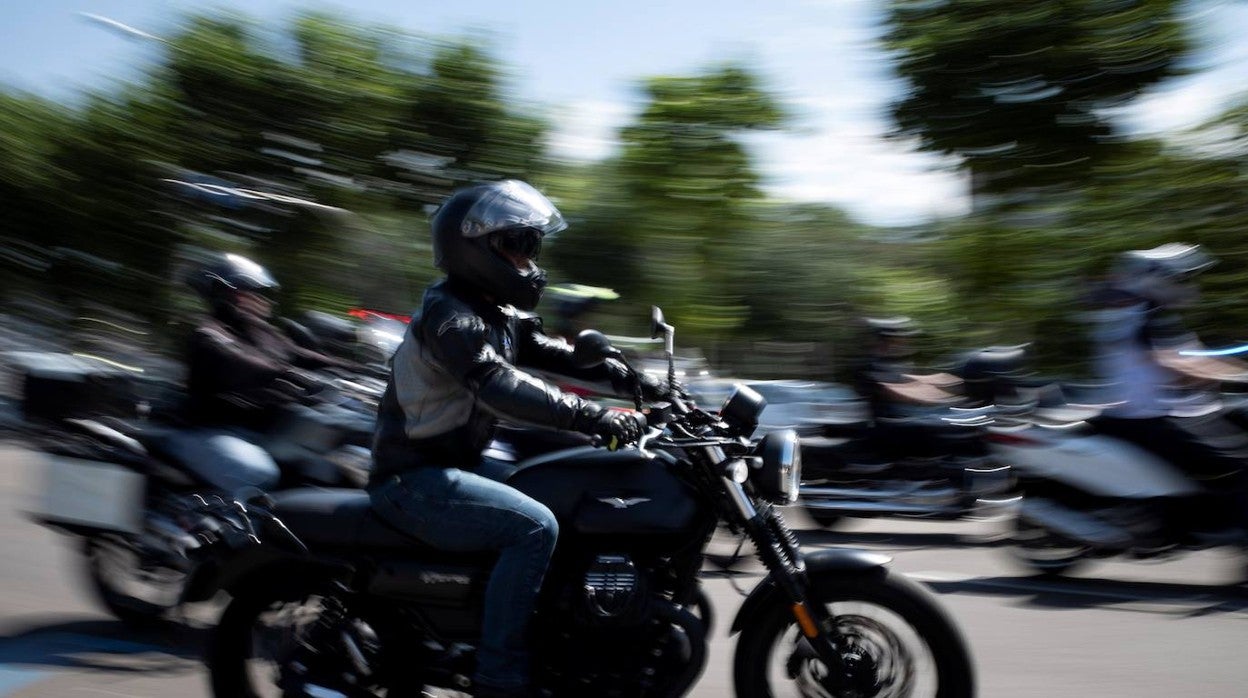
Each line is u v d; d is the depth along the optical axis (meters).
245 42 32.75
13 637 5.40
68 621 5.69
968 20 24.36
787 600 3.66
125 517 5.42
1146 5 23.31
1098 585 6.79
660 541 3.70
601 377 4.07
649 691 3.63
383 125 32.19
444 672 3.80
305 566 3.90
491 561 3.76
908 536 9.07
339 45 32.75
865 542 8.77
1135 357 6.58
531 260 3.93
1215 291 19.86
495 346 3.87
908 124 25.02
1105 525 6.62
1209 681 4.77
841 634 3.64
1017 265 22.95
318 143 31.98
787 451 3.68
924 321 24.19
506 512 3.66
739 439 3.74
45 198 30.69
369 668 3.83
